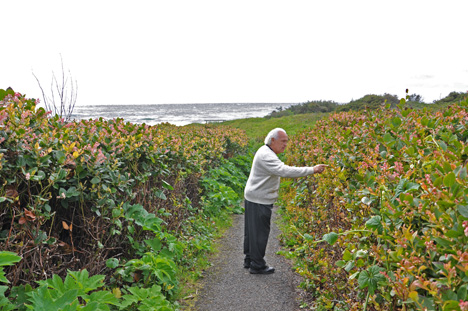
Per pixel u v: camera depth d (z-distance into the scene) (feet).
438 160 7.43
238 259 17.12
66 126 13.04
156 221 12.93
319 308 11.52
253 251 15.06
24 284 8.88
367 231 7.61
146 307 10.25
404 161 9.27
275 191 15.23
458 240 4.90
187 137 28.12
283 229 20.90
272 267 15.92
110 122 16.12
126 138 14.38
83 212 10.79
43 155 9.23
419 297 5.07
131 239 12.49
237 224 23.59
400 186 6.98
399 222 6.39
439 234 5.30
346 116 20.20
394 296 6.33
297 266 14.94
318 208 14.62
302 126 91.15
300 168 14.14
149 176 15.26
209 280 14.67
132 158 13.47
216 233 21.15
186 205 20.06
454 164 6.61
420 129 10.71
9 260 7.26
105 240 11.75
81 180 11.18
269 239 20.06
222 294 13.42
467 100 13.38
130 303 10.17
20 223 8.30
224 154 40.06
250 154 48.96
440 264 4.80
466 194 5.42
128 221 12.55
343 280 10.66
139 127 15.66
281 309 12.23
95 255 10.57
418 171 7.92
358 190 9.30
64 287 8.62
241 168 41.57
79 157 10.41
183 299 12.92
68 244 10.82
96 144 10.82
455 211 5.23
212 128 48.14
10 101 10.85
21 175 9.09
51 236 10.20
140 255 12.99
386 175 7.95
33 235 8.81
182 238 17.04
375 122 14.66
